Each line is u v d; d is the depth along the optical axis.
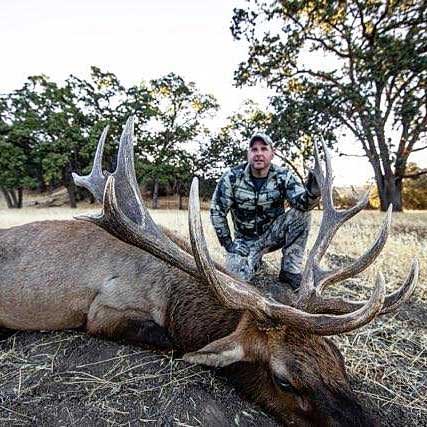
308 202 3.87
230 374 2.34
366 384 2.66
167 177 35.31
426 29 18.91
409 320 3.65
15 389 2.46
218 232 4.47
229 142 36.75
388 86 22.33
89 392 2.41
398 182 23.61
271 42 22.33
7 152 32.03
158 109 35.19
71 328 3.05
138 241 2.49
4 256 3.11
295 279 4.27
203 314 2.52
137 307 2.76
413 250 6.18
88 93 33.69
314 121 20.06
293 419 2.08
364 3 20.28
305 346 2.06
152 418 2.21
